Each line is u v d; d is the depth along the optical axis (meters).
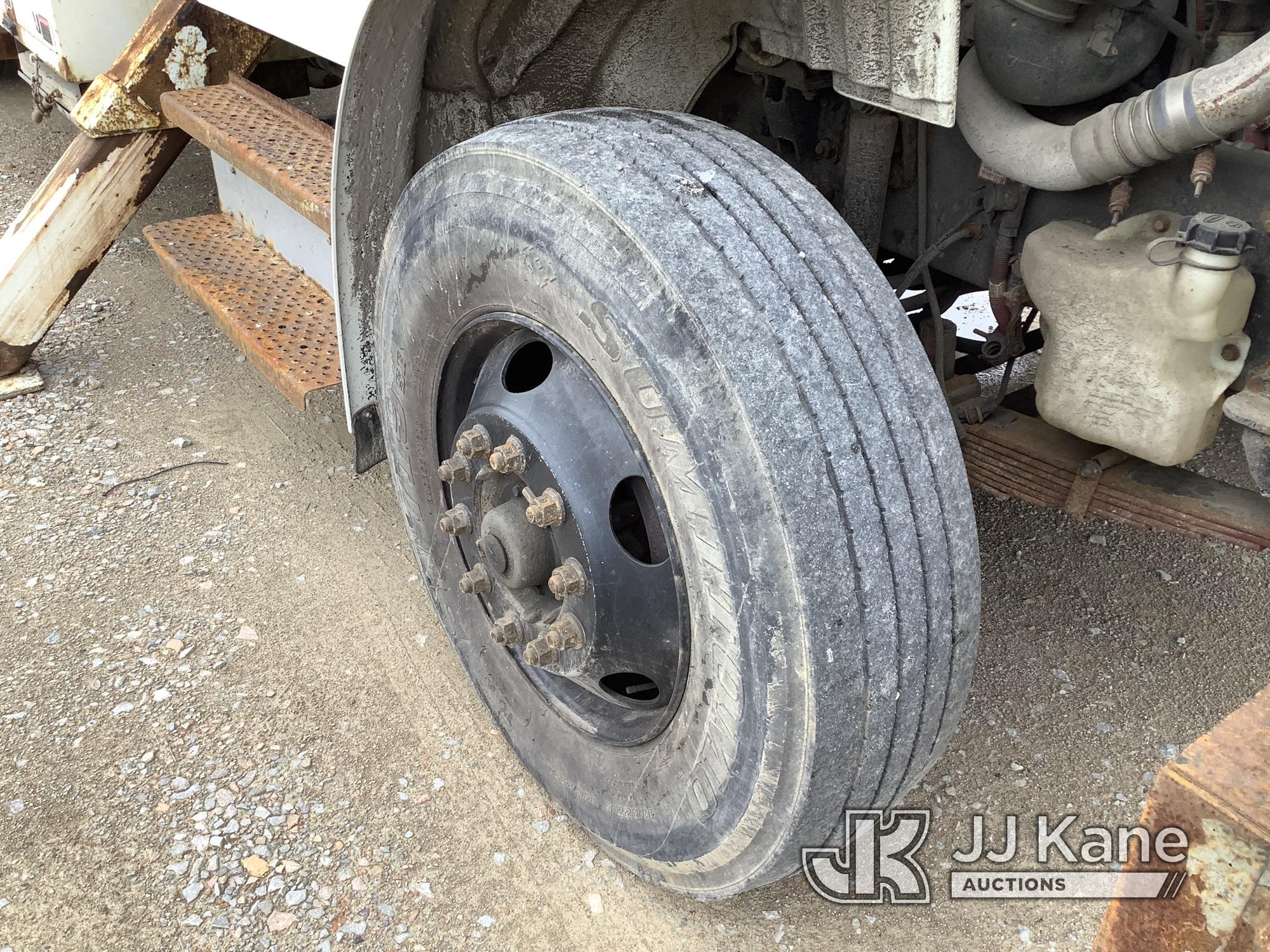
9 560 3.06
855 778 1.61
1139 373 1.85
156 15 3.66
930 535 1.58
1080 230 1.98
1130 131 1.73
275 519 3.29
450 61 2.24
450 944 2.02
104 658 2.71
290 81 4.92
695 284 1.50
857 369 1.55
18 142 6.41
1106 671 2.73
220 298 3.21
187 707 2.57
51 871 2.14
